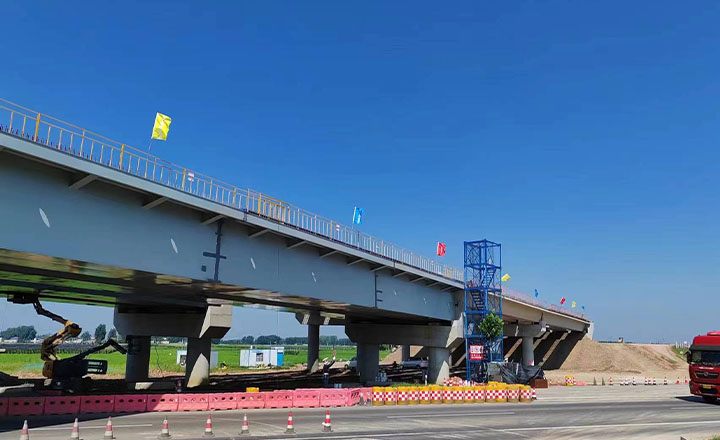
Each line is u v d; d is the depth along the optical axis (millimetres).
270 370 84000
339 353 184750
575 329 106500
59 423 21016
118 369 71938
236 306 46344
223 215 25984
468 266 62000
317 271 35281
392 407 30609
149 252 23047
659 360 102438
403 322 58531
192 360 45375
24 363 77562
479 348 56906
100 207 20984
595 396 42406
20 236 18062
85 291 35531
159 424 21172
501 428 22047
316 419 23859
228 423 21906
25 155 17516
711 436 19891
